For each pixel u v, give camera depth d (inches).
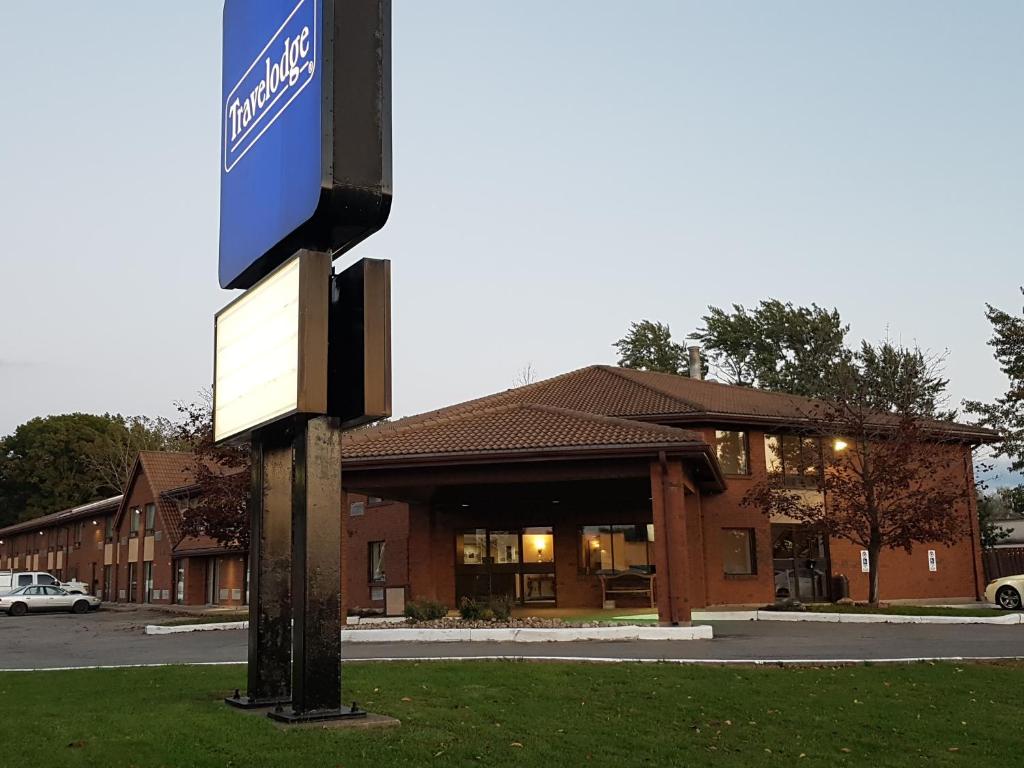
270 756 311.1
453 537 1128.2
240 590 1571.1
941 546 1348.4
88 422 3294.8
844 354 2290.8
